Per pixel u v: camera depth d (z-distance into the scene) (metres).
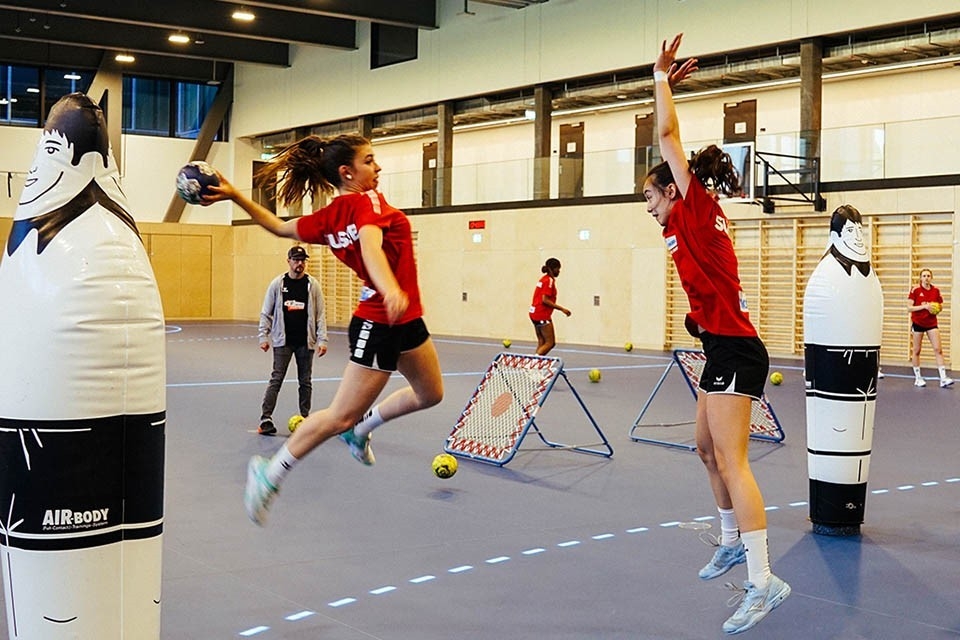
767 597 4.27
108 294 2.75
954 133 18.41
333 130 32.81
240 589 5.09
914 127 18.91
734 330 4.45
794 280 20.56
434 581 5.27
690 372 10.27
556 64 25.34
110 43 29.88
